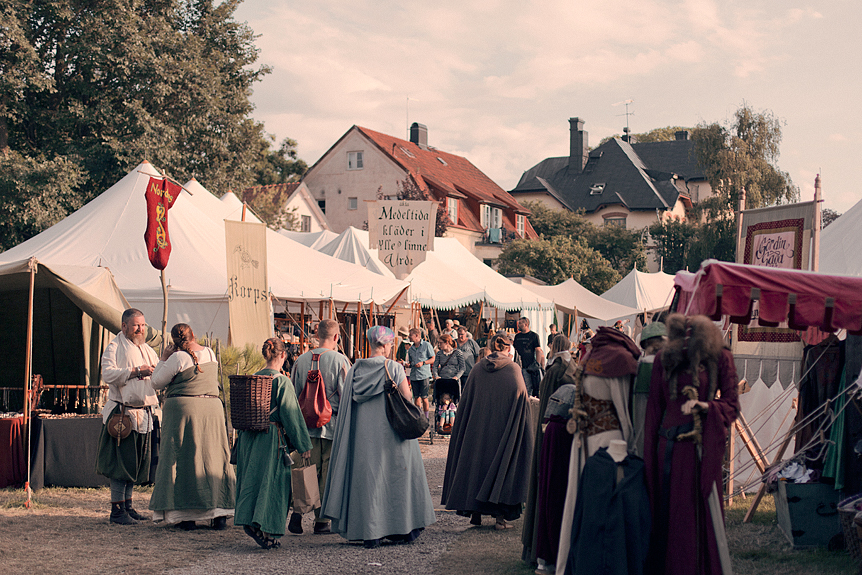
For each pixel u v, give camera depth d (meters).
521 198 61.22
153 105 28.88
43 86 26.28
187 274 12.92
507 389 6.67
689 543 4.05
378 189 43.28
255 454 5.95
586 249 42.19
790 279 4.95
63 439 8.06
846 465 5.75
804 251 7.39
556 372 5.63
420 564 5.47
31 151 29.08
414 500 6.20
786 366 7.95
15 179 24.92
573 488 4.48
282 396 5.96
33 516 6.73
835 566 5.28
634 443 4.38
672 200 59.50
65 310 9.84
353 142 44.81
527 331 14.39
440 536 6.41
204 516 6.39
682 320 4.25
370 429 6.05
